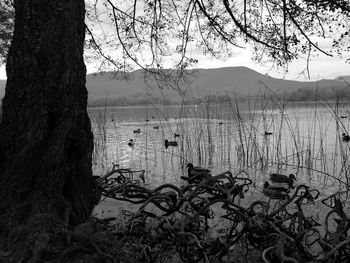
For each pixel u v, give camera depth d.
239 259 4.52
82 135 3.91
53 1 3.79
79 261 2.79
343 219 4.50
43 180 3.48
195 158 12.92
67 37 3.82
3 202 3.28
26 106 3.66
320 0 6.21
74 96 3.88
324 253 4.31
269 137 18.19
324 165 10.53
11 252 2.82
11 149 3.65
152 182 9.26
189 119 27.25
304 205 6.87
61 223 3.14
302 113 33.06
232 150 14.50
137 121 31.72
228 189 5.82
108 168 11.41
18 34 3.79
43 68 3.71
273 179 7.88
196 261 4.38
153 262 4.32
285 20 7.00
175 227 4.54
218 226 5.55
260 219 4.75
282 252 3.75
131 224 4.56
